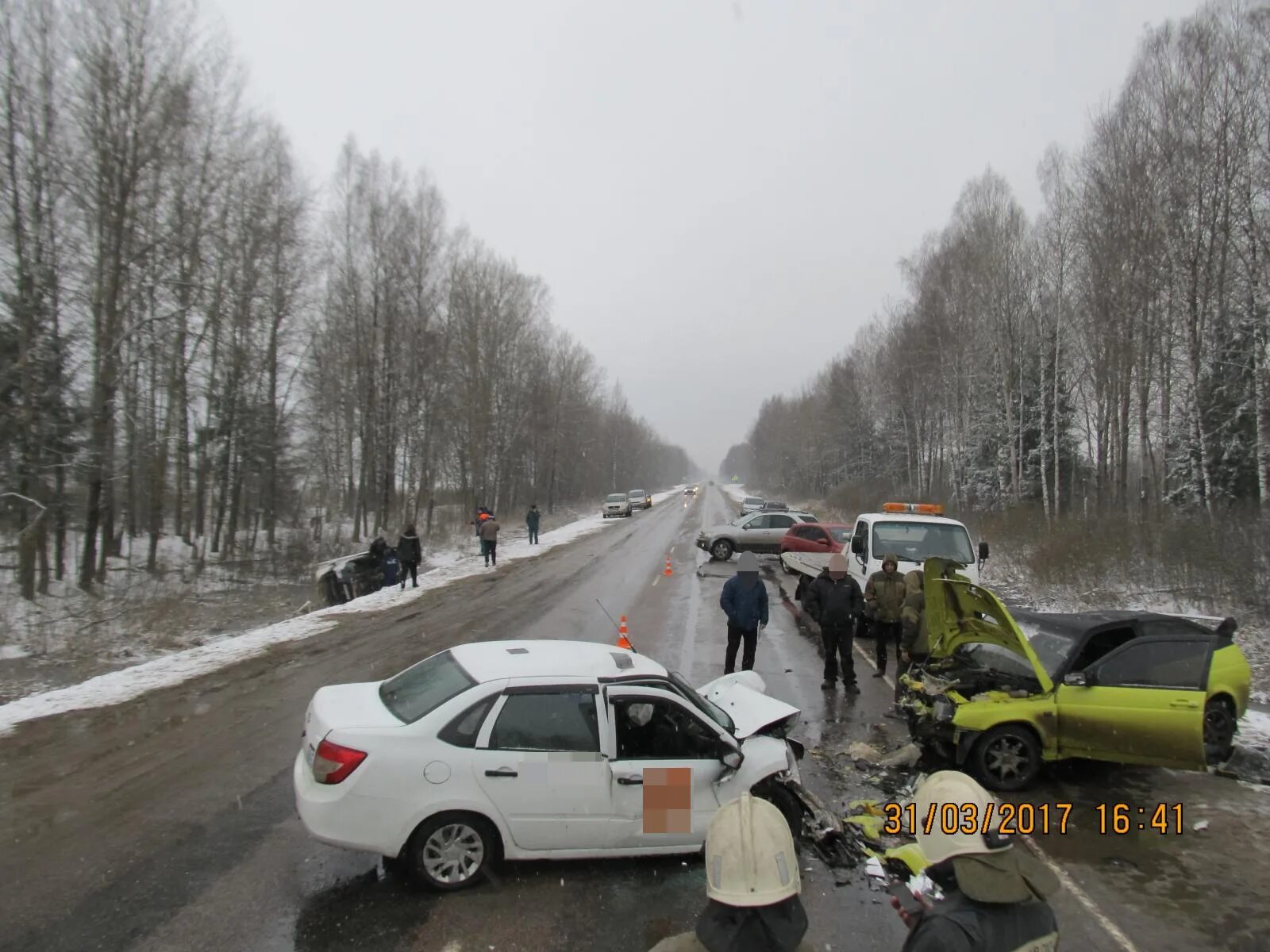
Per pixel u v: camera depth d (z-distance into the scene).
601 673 5.24
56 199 19.55
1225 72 22.19
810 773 7.04
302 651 12.09
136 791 6.34
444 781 4.73
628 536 39.78
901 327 51.38
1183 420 27.95
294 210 30.06
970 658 7.92
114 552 28.11
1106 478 30.14
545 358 59.78
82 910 4.45
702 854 5.23
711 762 5.15
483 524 25.67
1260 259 22.38
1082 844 5.75
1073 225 30.91
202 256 24.59
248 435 29.67
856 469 69.88
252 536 33.88
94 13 19.38
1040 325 34.09
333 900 4.63
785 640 13.47
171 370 26.83
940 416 45.84
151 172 21.48
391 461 36.53
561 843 4.91
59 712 8.71
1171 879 5.21
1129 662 6.96
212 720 8.38
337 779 4.64
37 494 18.59
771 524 26.88
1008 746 6.79
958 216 39.59
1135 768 7.39
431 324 38.16
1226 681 7.39
